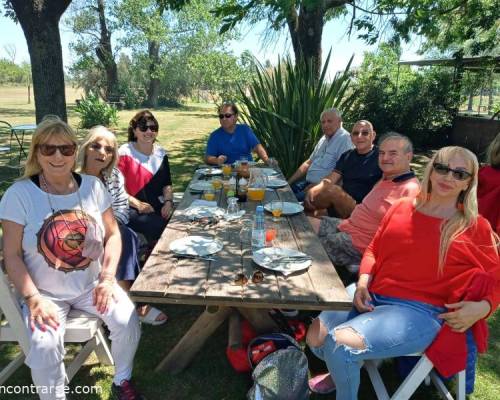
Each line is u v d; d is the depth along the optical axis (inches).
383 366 96.0
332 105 241.0
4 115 675.4
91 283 82.8
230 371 92.6
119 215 116.4
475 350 76.1
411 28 243.4
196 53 1115.3
